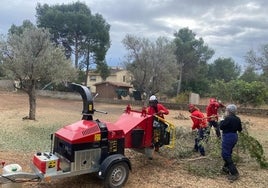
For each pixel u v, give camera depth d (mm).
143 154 9477
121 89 47031
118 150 6977
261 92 30719
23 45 17750
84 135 6355
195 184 7312
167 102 37031
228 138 7809
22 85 18109
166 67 34469
